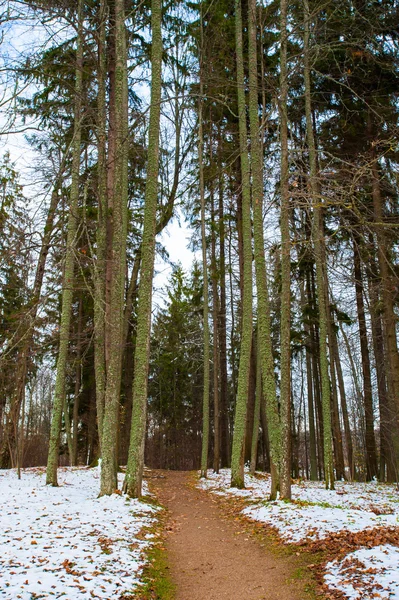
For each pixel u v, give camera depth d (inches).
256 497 412.2
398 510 362.3
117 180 411.2
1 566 181.5
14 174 344.5
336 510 310.3
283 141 348.8
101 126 434.0
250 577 209.6
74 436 856.9
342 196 216.8
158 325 1076.5
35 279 448.5
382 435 706.2
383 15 438.3
